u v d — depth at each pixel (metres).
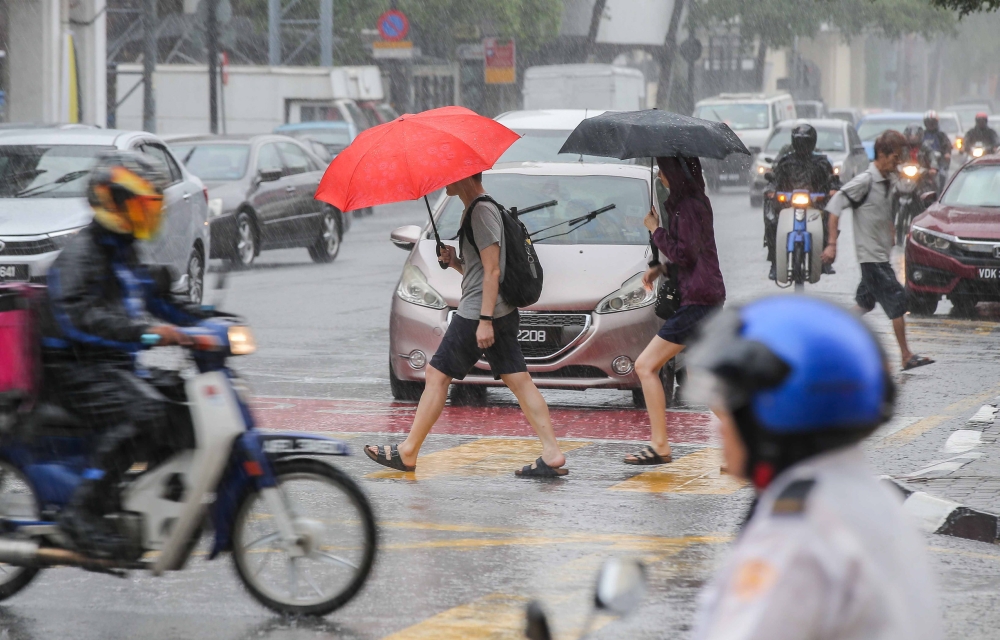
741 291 55.94
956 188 52.72
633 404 33.56
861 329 5.96
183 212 49.56
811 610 5.48
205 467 16.14
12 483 17.55
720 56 198.88
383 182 23.50
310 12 141.62
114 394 16.22
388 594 17.98
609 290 31.50
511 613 17.14
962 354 41.28
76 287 16.03
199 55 135.50
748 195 128.50
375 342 43.97
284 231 69.62
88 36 95.94
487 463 26.70
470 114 24.75
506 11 145.25
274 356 41.00
